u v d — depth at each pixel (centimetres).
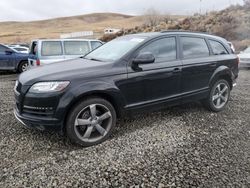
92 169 338
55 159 363
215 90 559
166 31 496
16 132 452
